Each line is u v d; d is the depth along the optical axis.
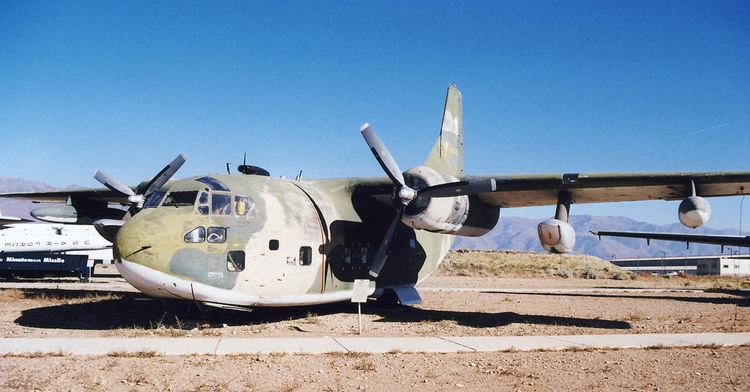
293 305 13.27
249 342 10.04
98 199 19.27
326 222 13.95
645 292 26.56
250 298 12.28
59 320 13.24
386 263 15.72
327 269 13.77
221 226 11.98
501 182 13.94
